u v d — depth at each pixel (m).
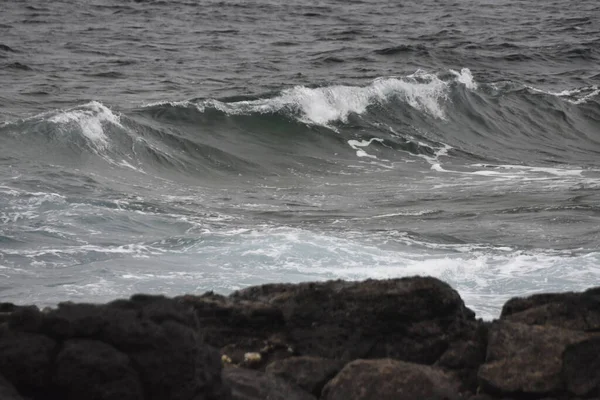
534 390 13.90
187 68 80.50
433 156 60.62
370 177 53.12
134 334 11.91
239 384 14.23
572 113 72.88
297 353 15.84
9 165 46.19
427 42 102.25
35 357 11.54
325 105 66.00
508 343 14.44
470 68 87.88
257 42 99.25
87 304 12.34
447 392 13.81
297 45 97.69
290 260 30.77
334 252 31.92
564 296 15.38
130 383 11.66
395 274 29.33
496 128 68.81
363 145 62.03
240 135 60.25
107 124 54.19
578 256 32.34
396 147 62.03
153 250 31.98
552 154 63.44
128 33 103.12
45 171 45.03
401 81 70.88
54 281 28.03
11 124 52.34
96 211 37.06
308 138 61.78
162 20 116.50
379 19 126.00
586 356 14.02
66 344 11.73
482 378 14.15
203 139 58.28
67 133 52.16
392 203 43.84
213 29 109.62
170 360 11.92
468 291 27.77
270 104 64.12
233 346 16.02
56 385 11.54
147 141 54.62
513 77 84.38
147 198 42.19
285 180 52.22
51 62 80.38
